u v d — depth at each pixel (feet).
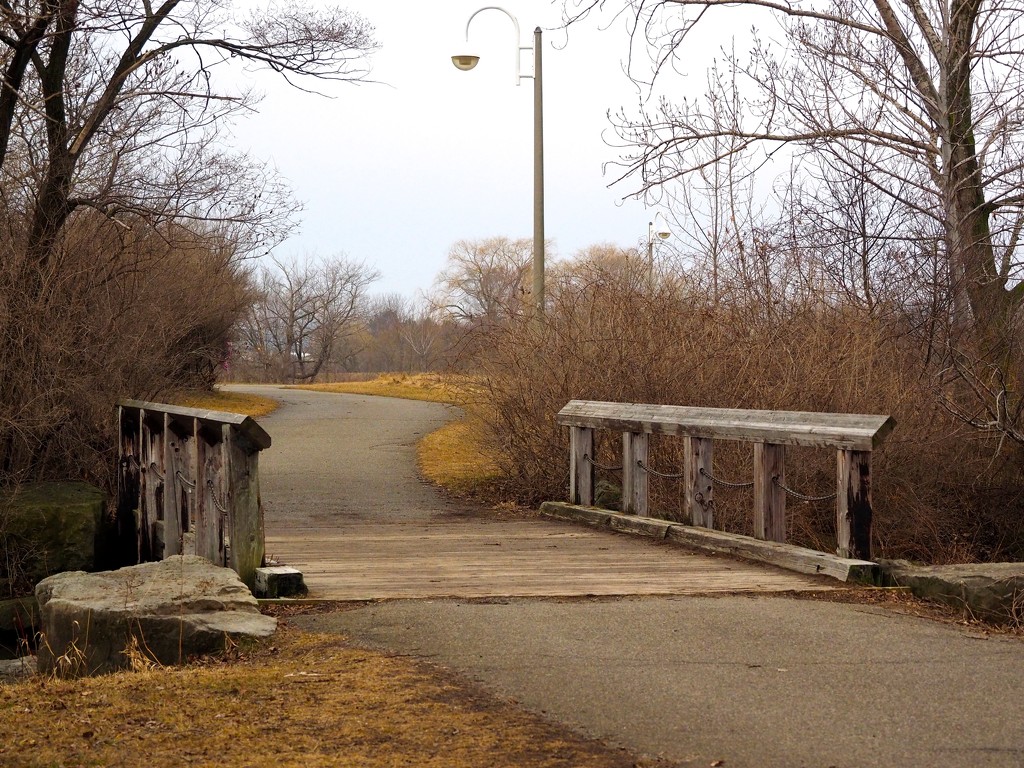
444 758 15.12
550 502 45.29
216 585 24.30
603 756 15.11
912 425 45.93
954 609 25.68
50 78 46.52
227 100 50.72
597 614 24.26
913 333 52.13
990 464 45.57
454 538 37.73
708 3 53.83
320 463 63.57
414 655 20.75
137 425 42.55
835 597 26.86
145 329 49.70
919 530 46.85
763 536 32.86
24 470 43.29
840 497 29.86
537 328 51.01
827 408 44.01
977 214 52.95
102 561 42.11
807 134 55.31
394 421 91.50
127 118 50.37
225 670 20.18
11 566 39.78
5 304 43.27
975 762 14.74
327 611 25.02
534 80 62.18
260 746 15.84
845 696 17.87
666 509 44.19
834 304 50.49
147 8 48.65
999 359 49.73
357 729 16.46
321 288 286.46
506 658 20.36
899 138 54.70
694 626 22.99
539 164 62.03
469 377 52.80
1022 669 19.71
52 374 43.98
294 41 50.16
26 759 15.60
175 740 16.22
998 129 50.80
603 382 47.06
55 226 46.44
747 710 17.10
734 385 45.06
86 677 20.72
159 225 51.75
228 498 27.27
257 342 276.82
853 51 54.90
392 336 315.37
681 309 48.14
